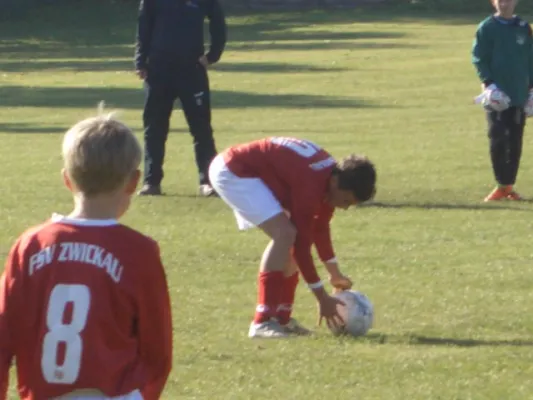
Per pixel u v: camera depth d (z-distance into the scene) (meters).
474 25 99.88
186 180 28.98
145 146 26.67
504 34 25.38
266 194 14.58
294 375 13.30
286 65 67.50
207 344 14.62
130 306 7.56
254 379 13.19
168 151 34.44
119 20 109.25
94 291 7.47
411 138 37.12
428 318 16.00
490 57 25.44
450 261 19.75
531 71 25.55
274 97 51.25
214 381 13.09
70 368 7.43
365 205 25.31
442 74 60.81
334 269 15.23
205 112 26.45
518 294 17.39
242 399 12.47
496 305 16.72
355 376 13.26
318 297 14.73
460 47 78.00
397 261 19.73
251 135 38.34
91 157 7.50
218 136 38.19
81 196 7.65
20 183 28.42
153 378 7.77
